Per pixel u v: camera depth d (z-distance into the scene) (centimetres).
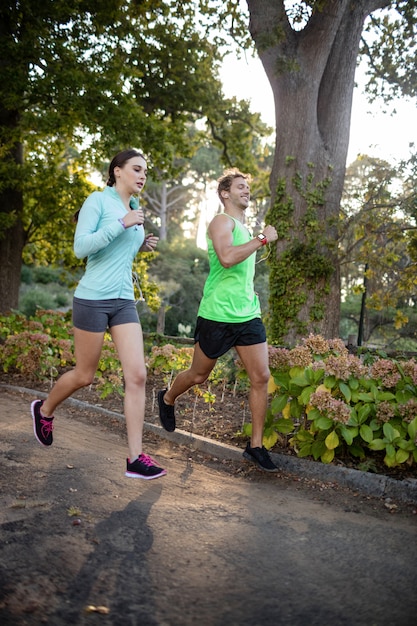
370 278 1351
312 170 1240
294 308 1236
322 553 294
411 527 335
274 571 272
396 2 1338
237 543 303
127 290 375
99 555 280
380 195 1215
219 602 242
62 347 837
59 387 388
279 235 1249
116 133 1453
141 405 364
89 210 369
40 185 1680
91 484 389
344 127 1270
